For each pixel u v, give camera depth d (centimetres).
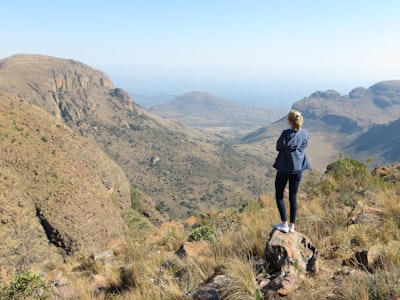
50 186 5706
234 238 663
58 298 635
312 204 815
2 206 4784
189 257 635
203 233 909
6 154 5750
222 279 451
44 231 5253
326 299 376
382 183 1035
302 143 509
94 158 7544
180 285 524
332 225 624
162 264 659
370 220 651
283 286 393
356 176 1056
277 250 469
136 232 990
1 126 6262
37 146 6309
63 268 968
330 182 1015
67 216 5494
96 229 5862
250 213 945
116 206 7656
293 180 517
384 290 358
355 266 457
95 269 816
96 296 597
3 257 4384
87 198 6091
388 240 544
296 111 515
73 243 5334
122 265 790
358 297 359
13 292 648
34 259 4738
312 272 444
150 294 487
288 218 736
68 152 6725
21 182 5512
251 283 416
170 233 1038
